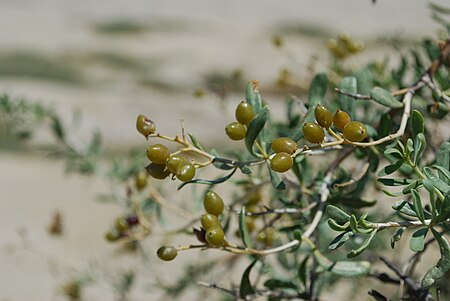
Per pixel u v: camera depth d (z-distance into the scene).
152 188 1.01
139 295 1.36
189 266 1.15
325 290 1.07
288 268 0.99
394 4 6.57
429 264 1.19
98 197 1.14
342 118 0.78
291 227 0.89
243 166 0.79
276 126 0.95
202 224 0.79
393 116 0.87
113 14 6.57
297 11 6.73
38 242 2.06
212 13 6.73
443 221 0.75
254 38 5.88
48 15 6.51
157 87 4.55
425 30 4.82
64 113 3.39
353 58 1.17
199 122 3.30
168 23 6.39
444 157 0.78
